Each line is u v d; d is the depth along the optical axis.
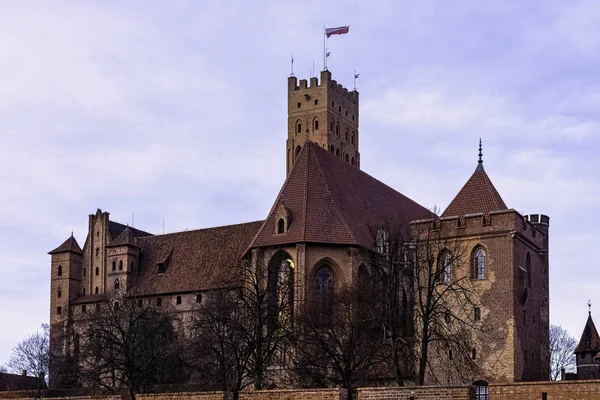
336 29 166.25
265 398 38.25
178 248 153.62
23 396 70.12
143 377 105.69
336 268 109.00
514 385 40.12
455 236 100.38
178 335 127.06
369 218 119.75
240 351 91.56
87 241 162.00
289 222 111.00
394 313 93.81
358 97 177.38
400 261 103.19
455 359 94.19
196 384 100.56
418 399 35.91
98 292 158.38
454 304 98.69
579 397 38.50
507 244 97.44
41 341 171.88
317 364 86.56
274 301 100.75
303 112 167.00
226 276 134.25
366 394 36.91
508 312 95.88
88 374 114.31
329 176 118.69
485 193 105.06
